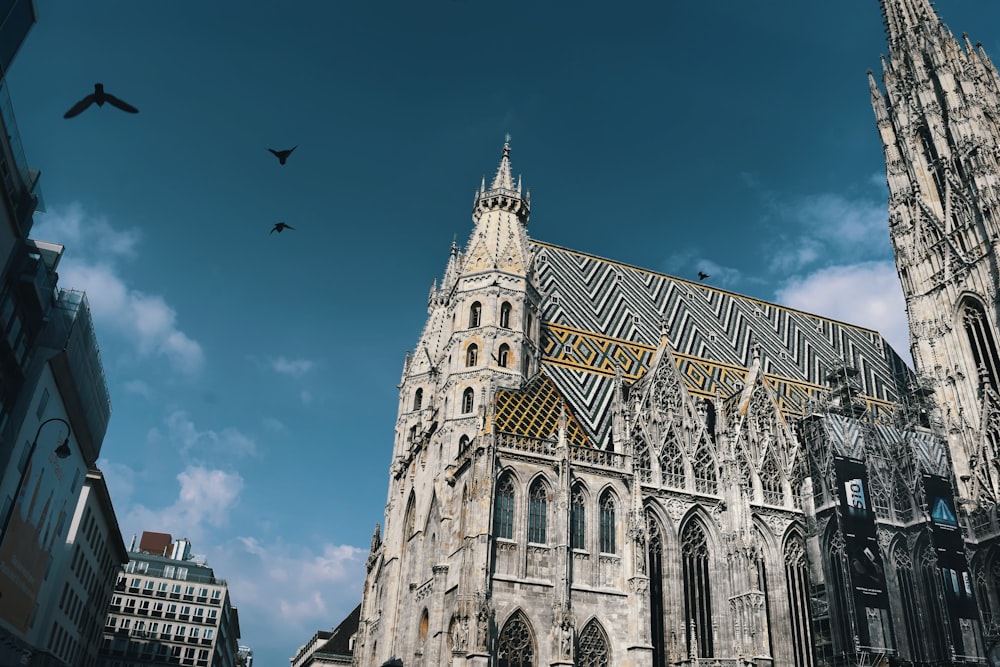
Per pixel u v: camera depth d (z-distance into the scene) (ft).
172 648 507.71
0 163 181.78
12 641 239.09
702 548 229.25
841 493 241.76
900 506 256.52
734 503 229.66
